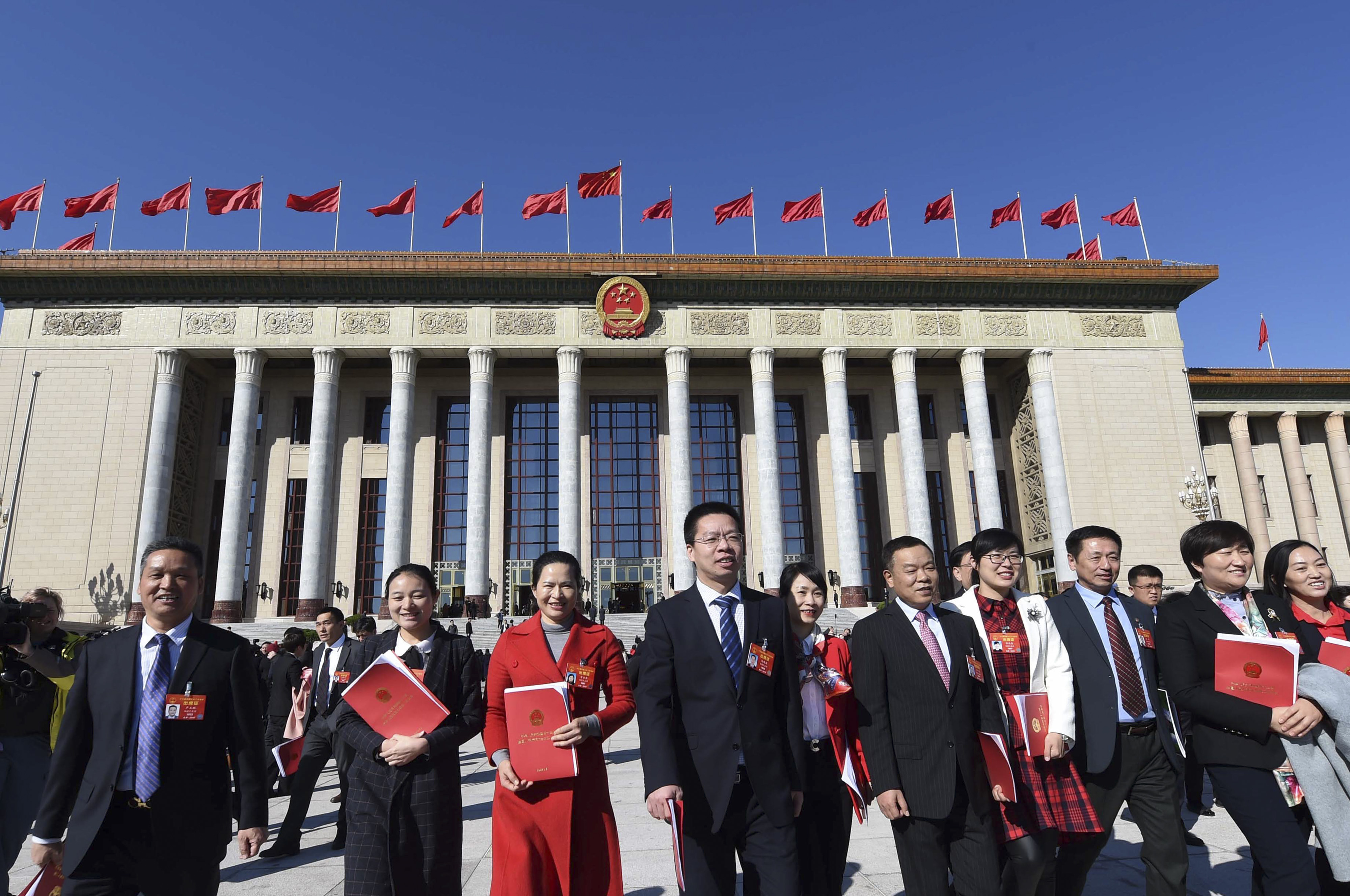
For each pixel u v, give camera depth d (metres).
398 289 41.94
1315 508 48.72
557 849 4.94
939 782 5.04
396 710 5.20
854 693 5.52
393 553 38.91
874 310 44.28
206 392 45.19
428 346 41.66
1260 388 48.41
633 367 47.50
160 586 4.87
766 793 4.61
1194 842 8.20
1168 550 42.16
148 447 39.16
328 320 41.56
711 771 4.62
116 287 40.69
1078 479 42.84
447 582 43.97
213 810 4.79
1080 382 44.19
